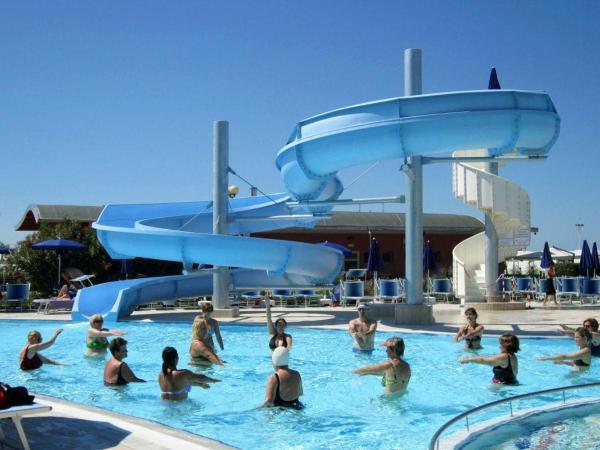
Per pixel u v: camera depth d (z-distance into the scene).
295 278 19.55
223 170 19.03
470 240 26.33
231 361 10.93
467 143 13.48
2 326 17.03
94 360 11.23
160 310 21.48
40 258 28.23
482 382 8.96
